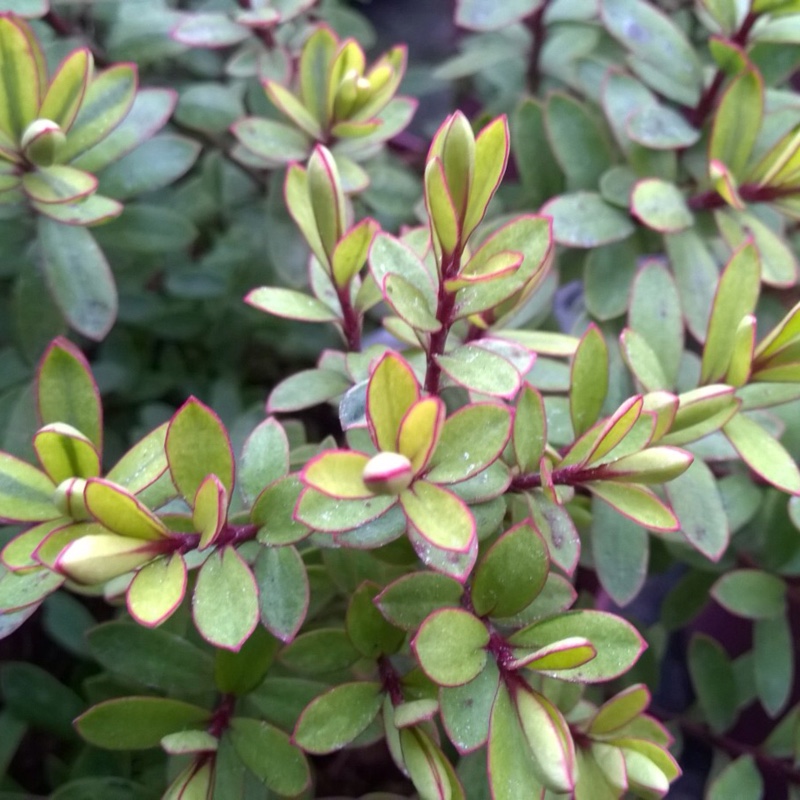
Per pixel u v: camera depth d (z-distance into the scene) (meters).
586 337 0.18
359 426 0.18
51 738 0.28
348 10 0.35
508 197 0.30
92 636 0.20
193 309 0.30
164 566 0.16
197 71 0.30
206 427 0.16
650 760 0.17
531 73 0.31
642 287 0.21
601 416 0.23
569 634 0.16
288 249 0.26
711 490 0.20
